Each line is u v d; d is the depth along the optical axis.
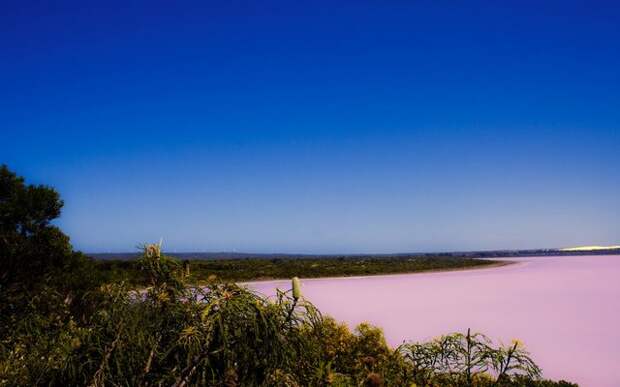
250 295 2.46
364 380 3.61
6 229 9.39
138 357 2.39
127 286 2.59
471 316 21.03
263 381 2.35
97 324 2.57
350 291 35.03
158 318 2.45
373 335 4.63
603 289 33.59
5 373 3.02
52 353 2.79
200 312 2.44
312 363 2.68
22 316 6.14
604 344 14.89
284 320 2.49
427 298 29.52
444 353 3.92
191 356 2.29
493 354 3.81
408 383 3.95
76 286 8.21
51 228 9.41
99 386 2.34
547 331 17.20
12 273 8.39
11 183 10.13
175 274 2.58
